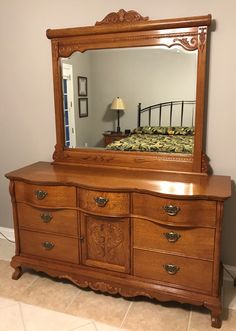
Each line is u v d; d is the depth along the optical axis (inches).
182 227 69.8
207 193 67.1
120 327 71.6
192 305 78.2
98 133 91.4
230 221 84.7
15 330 71.1
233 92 77.3
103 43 84.2
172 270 72.9
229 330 70.2
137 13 79.5
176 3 77.3
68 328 71.4
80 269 81.6
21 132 103.4
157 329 70.9
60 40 88.0
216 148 81.7
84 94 90.4
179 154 83.4
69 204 79.5
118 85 86.6
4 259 100.1
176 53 79.1
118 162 89.6
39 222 84.4
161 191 69.1
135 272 76.8
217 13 74.5
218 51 76.2
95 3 84.5
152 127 85.4
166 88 82.2
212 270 69.9
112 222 76.3
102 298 81.3
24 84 98.7
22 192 84.6
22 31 94.5
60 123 93.7
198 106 78.3
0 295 82.7
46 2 89.7
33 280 89.3
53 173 85.9
